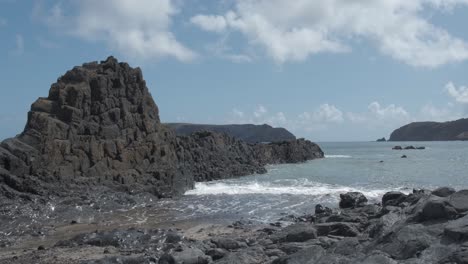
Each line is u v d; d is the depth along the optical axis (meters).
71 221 26.45
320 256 12.42
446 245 10.34
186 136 62.97
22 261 17.19
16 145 32.28
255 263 14.50
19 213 26.81
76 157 34.81
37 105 37.03
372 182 46.53
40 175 31.97
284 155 88.62
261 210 29.73
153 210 30.42
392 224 13.42
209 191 40.00
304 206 31.00
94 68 42.03
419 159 93.31
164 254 15.74
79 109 37.41
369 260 10.38
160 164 40.62
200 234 22.23
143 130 41.59
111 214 29.00
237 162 65.19
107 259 15.75
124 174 36.72
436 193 15.85
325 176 55.09
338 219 21.78
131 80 42.84
